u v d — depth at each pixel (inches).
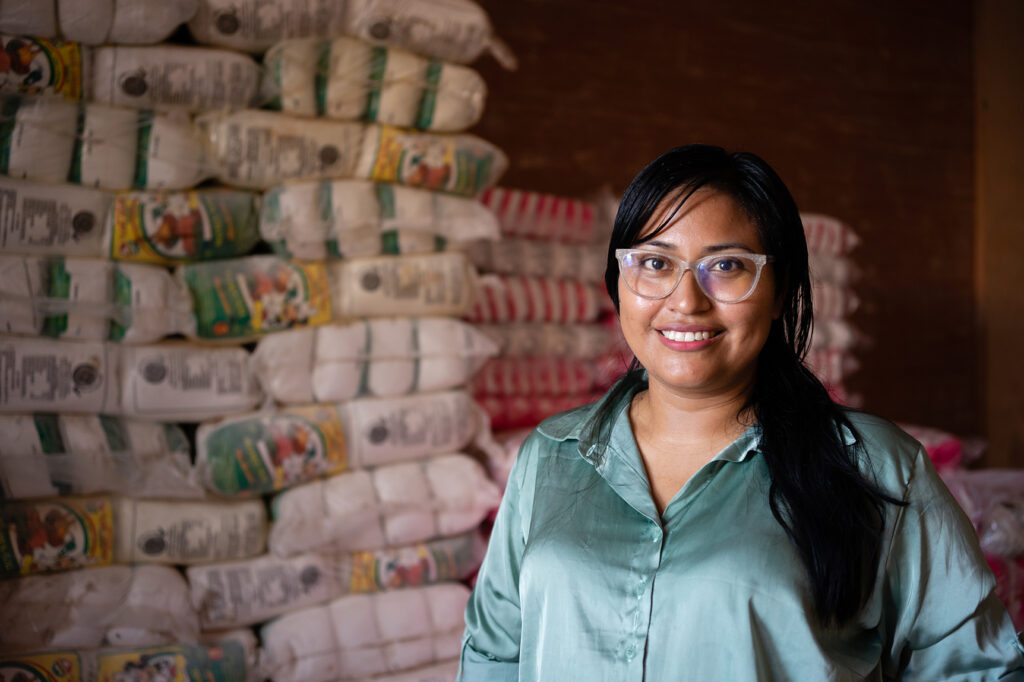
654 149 136.6
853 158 163.5
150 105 65.8
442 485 76.7
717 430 36.7
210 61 66.9
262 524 70.7
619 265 35.4
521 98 124.0
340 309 74.0
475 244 101.1
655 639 33.5
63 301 63.1
